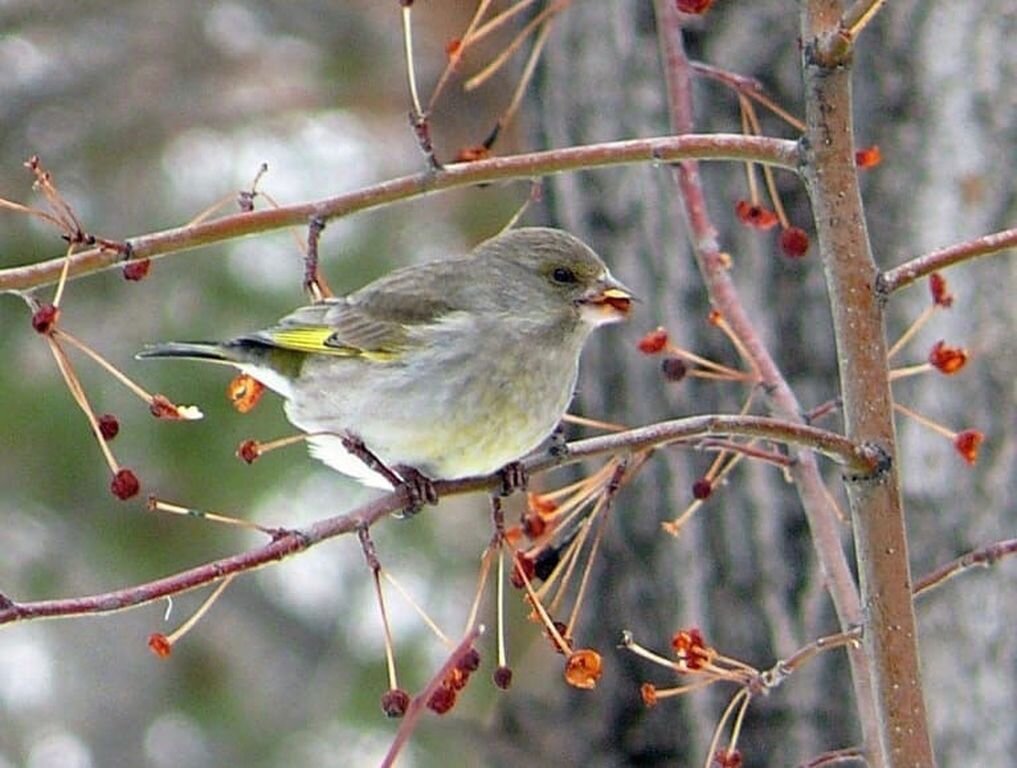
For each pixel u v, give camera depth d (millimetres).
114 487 7641
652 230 11930
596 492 8469
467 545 19172
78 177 18453
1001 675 10938
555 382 10695
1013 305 11195
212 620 20844
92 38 18812
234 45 19016
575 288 10688
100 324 17703
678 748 11977
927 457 11164
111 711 21156
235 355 11000
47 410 17453
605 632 12078
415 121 7984
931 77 11477
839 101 7492
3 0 18656
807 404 11477
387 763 6332
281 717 20344
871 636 7520
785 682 11453
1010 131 11367
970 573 11039
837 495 11375
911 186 11414
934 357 8148
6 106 18438
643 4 12125
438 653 19062
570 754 12281
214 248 17953
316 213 8008
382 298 10734
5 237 17828
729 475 11625
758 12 11820
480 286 10641
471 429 10453
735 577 11578
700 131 11844
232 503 17812
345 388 10617
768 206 11703
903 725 7465
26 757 21094
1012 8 11461
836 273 7559
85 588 18125
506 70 16906
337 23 18859
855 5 7359
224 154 19188
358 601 20297
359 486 18203
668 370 9016
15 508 17750
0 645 21625
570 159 7953
